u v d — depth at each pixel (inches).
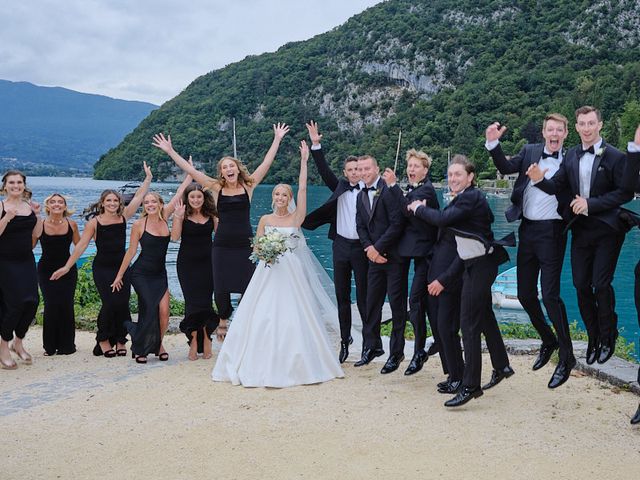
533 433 181.9
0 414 204.2
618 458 164.6
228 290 281.6
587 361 212.4
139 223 279.9
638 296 200.4
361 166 250.7
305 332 238.8
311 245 1160.8
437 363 267.0
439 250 219.5
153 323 272.7
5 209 265.6
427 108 4352.9
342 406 207.6
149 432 185.6
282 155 4820.4
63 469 160.7
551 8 5251.0
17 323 267.4
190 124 5339.6
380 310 256.2
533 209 207.0
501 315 605.6
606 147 196.9
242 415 199.6
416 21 5772.6
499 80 4215.1
